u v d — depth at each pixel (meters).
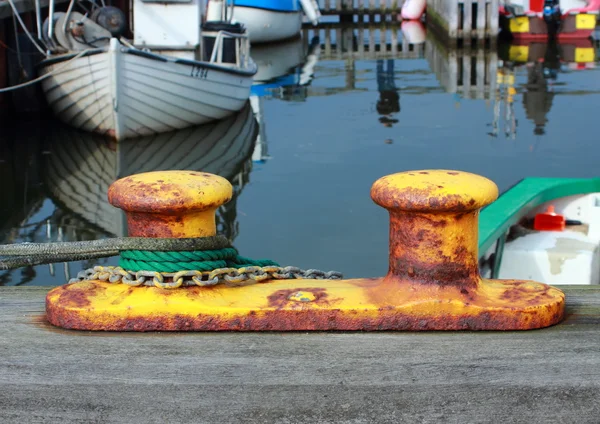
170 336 2.03
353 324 2.04
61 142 12.98
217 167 11.40
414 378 1.82
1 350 1.96
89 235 8.70
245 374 1.85
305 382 1.81
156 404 1.73
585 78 17.64
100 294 2.10
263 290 2.15
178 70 13.05
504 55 21.52
